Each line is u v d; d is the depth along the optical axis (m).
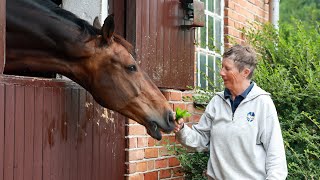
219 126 3.67
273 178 3.43
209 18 6.53
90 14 4.68
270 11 8.13
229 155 3.61
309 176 5.03
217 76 6.02
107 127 4.54
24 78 3.62
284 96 5.43
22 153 3.59
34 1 3.82
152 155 5.22
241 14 7.21
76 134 4.14
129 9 4.65
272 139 3.52
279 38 6.28
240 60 3.59
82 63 3.86
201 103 5.86
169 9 5.08
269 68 6.00
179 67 5.25
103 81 3.84
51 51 3.84
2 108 3.42
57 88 3.92
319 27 6.55
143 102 3.85
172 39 5.13
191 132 3.87
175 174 5.59
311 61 5.71
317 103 5.42
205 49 6.44
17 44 3.81
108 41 3.83
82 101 4.20
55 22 3.80
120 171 4.77
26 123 3.63
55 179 3.91
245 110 3.61
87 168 4.28
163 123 3.82
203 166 5.41
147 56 4.76
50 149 3.86
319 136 5.17
